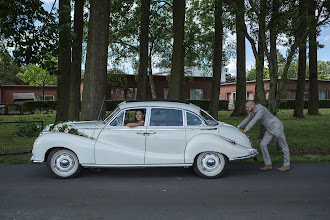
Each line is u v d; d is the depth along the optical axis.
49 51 9.55
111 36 22.36
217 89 16.77
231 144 6.28
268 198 4.98
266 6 10.57
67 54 14.21
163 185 5.83
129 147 6.29
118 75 26.00
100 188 5.62
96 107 8.88
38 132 12.41
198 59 25.20
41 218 4.11
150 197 5.06
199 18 21.86
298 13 10.52
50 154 6.25
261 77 11.09
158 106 6.52
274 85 10.80
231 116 20.95
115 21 20.45
